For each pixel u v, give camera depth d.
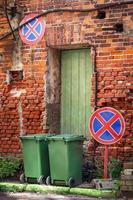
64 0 11.92
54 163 10.66
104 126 10.35
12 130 12.54
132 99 11.22
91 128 10.45
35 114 12.29
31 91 12.34
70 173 10.55
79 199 9.76
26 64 12.40
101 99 11.52
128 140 11.20
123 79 11.30
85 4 11.70
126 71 11.27
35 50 12.30
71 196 10.07
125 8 11.30
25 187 10.65
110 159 11.23
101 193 9.95
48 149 10.84
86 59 12.12
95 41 11.59
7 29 12.59
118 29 11.42
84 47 12.05
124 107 11.31
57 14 12.00
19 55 12.48
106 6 11.43
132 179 9.91
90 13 11.64
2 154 12.61
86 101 12.10
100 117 10.39
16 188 10.66
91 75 11.97
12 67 12.57
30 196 10.15
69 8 11.87
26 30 12.38
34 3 12.27
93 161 11.52
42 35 12.19
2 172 11.59
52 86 12.30
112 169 10.88
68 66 12.37
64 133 12.38
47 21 12.12
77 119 12.22
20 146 12.42
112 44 11.42
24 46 12.41
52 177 10.71
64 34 11.91
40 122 12.24
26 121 12.39
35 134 11.75
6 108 12.62
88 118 12.05
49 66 12.22
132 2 11.20
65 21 11.91
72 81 12.31
